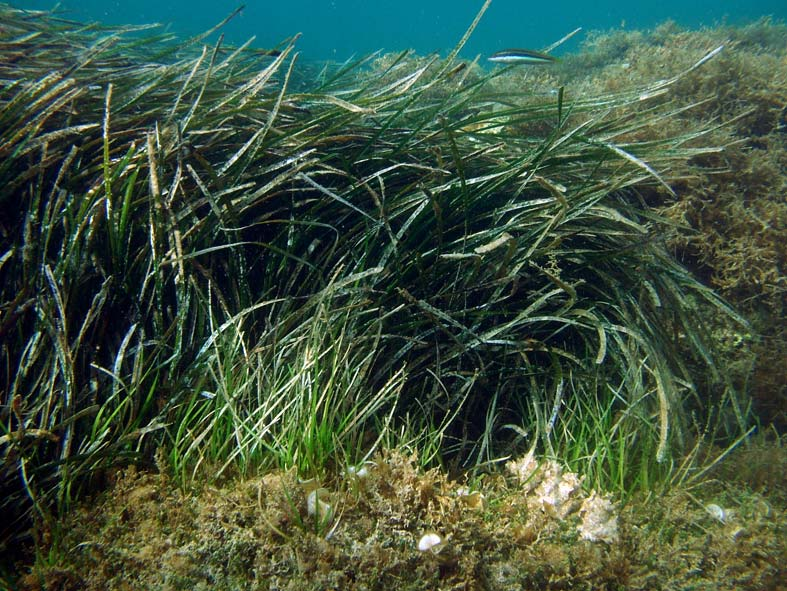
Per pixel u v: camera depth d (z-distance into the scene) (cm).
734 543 199
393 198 289
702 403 287
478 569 180
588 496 217
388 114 385
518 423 270
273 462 215
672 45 702
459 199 284
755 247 354
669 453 242
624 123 387
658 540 200
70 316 228
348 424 232
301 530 181
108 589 166
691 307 295
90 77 342
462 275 280
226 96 319
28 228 228
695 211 376
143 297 245
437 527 188
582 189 302
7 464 182
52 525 180
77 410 212
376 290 265
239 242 245
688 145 420
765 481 240
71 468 194
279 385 237
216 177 261
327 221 296
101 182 250
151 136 265
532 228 292
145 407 208
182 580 166
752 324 329
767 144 444
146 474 203
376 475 199
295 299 271
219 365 214
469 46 4031
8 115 270
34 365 219
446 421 261
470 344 260
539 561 183
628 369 268
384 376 263
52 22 557
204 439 219
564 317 285
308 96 314
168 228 244
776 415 290
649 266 302
